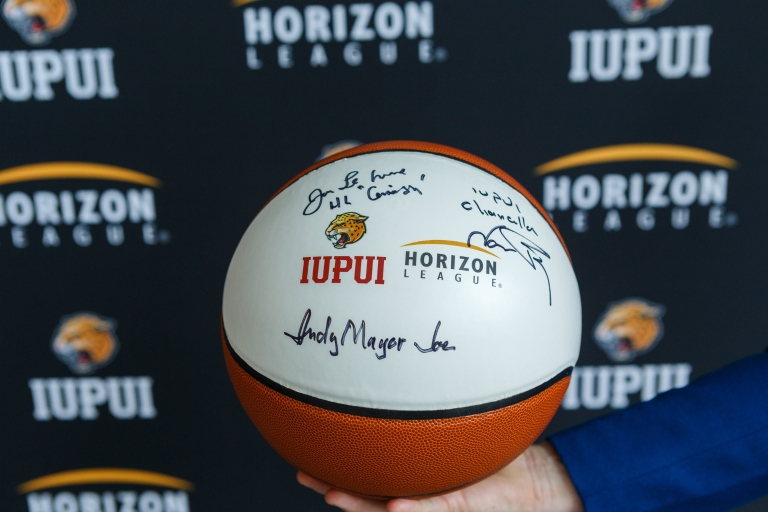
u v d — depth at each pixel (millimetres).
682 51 931
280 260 475
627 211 1010
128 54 937
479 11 922
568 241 1027
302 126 975
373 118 972
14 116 960
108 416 1122
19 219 1009
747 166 977
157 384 1106
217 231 1024
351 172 510
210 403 1120
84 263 1035
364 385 444
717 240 1015
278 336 464
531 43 935
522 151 985
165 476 1164
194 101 960
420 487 509
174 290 1054
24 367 1086
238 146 983
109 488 1168
